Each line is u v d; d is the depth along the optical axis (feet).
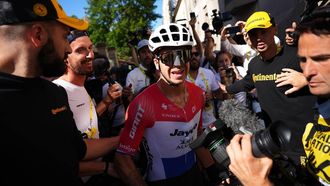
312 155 3.72
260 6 17.39
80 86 5.98
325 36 2.94
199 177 5.90
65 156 3.52
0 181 2.91
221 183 4.69
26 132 3.12
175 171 5.43
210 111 9.93
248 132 3.35
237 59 14.30
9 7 3.08
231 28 13.20
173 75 5.02
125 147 4.87
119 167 4.89
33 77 3.40
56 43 3.52
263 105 7.57
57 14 3.44
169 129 5.19
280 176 2.91
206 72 10.52
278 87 6.92
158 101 5.08
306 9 3.31
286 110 6.79
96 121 6.18
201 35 42.24
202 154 5.67
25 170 3.02
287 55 6.79
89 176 5.42
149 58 11.24
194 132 5.69
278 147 2.47
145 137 5.21
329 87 3.16
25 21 3.15
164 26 5.10
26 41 3.23
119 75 19.43
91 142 5.13
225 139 3.18
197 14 44.91
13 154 2.96
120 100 9.23
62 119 3.76
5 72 3.18
